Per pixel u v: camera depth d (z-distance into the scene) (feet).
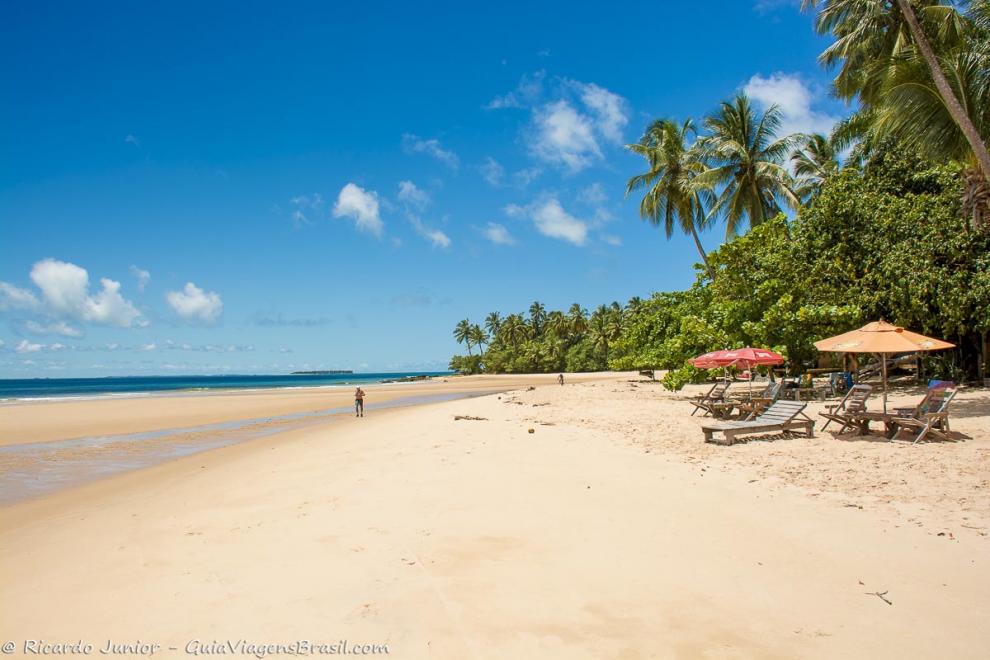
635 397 86.84
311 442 50.83
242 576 16.49
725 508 21.88
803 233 71.26
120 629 13.52
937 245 59.93
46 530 23.72
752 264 76.69
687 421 49.52
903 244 61.93
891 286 61.11
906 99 45.62
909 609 13.30
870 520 19.81
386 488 27.17
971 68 43.93
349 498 25.50
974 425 38.58
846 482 25.00
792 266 70.54
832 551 17.10
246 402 130.21
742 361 51.44
